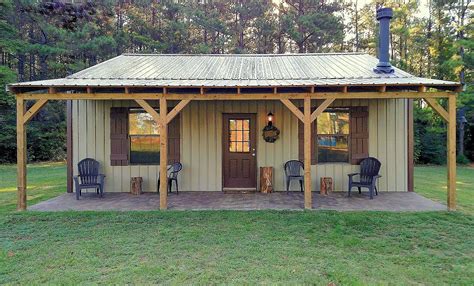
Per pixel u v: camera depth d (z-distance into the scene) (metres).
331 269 3.68
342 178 8.00
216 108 8.17
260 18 21.69
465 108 16.03
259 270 3.65
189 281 3.42
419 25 17.50
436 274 3.60
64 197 7.44
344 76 6.98
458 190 8.62
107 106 8.10
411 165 8.03
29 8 14.02
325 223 5.25
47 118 17.98
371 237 4.71
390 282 3.41
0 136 15.99
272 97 6.01
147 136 8.17
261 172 7.93
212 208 6.21
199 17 21.11
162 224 5.26
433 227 5.08
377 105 7.99
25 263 3.86
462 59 15.34
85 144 8.12
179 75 7.27
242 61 9.18
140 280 3.44
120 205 6.55
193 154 8.18
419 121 16.98
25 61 19.08
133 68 7.96
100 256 4.05
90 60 19.59
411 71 18.45
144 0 21.50
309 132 6.04
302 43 20.86
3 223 5.34
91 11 13.14
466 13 16.31
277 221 5.36
